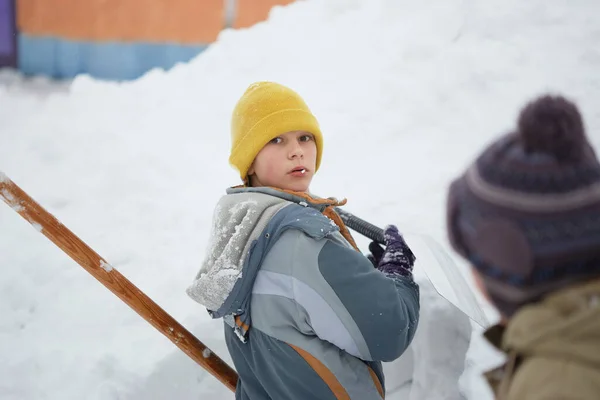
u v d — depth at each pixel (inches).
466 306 69.3
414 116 150.6
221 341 87.0
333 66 171.8
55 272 112.1
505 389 32.5
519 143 30.6
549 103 30.2
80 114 178.1
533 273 29.6
